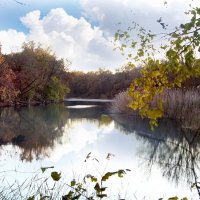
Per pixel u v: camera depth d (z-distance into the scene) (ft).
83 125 61.57
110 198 17.56
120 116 70.44
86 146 38.73
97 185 8.70
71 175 23.59
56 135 49.21
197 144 34.73
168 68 7.95
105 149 36.04
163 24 7.95
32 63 143.43
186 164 27.27
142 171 25.35
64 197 9.26
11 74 123.24
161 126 48.16
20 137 46.85
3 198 14.11
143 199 18.06
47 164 28.81
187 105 46.34
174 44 7.45
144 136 43.24
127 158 30.66
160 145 36.76
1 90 116.47
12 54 146.10
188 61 7.30
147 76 8.32
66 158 31.83
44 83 155.22
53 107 119.14
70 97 254.68
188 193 19.47
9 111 95.35
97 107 119.44
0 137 46.50
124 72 202.59
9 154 33.86
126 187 20.47
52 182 19.98
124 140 41.55
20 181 20.80
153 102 33.24
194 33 7.14
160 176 23.77
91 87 251.19
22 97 136.26
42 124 63.93
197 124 40.70
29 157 32.17
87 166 27.40
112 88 225.97
